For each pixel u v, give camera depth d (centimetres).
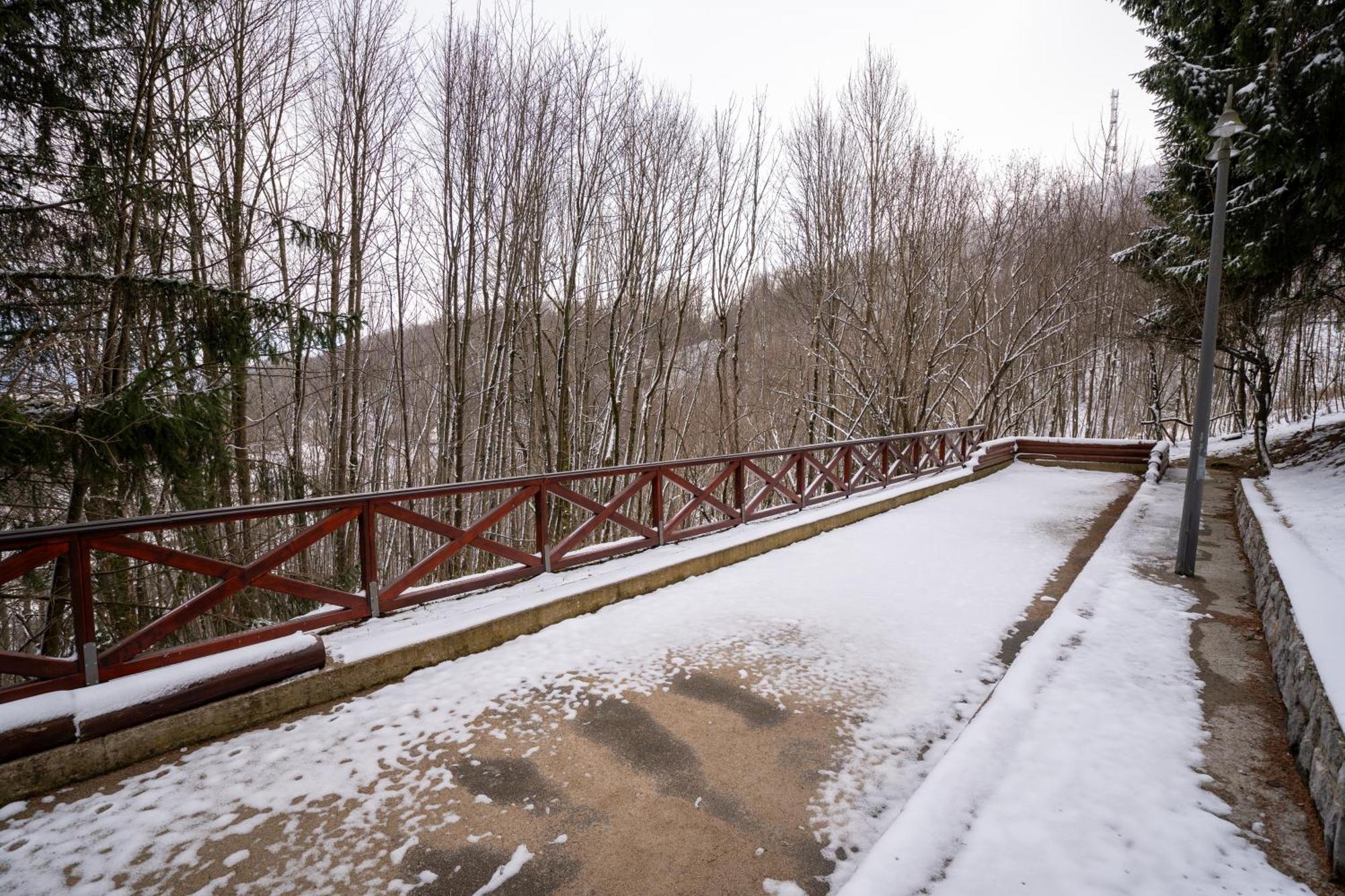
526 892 216
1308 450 1202
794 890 216
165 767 290
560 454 1560
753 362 2605
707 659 417
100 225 615
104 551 314
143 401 508
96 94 618
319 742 314
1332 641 314
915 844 215
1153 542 711
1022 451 1588
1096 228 2025
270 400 1482
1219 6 872
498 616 444
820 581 595
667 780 283
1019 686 339
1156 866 206
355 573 901
